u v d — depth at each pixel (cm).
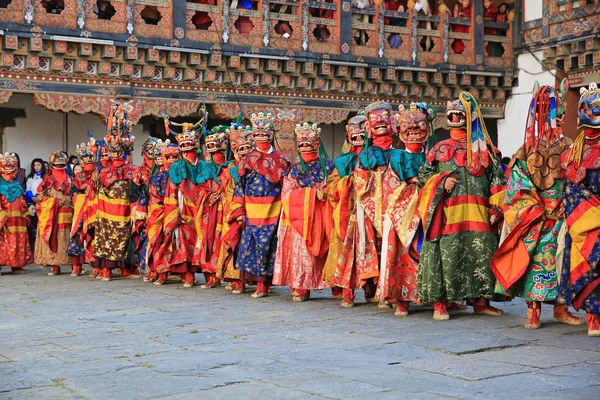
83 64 1744
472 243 869
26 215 1531
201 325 852
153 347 730
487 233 870
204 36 1845
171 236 1257
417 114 927
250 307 997
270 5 1988
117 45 1750
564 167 786
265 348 718
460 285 865
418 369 623
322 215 1042
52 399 555
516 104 2191
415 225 884
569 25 2008
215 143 1240
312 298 1086
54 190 1488
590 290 744
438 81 2103
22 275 1495
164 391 569
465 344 716
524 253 799
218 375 613
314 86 1997
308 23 1955
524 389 555
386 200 938
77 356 695
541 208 798
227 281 1201
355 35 2028
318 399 538
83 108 1761
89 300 1087
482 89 2188
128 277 1423
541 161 799
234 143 1170
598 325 759
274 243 1099
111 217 1362
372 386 568
